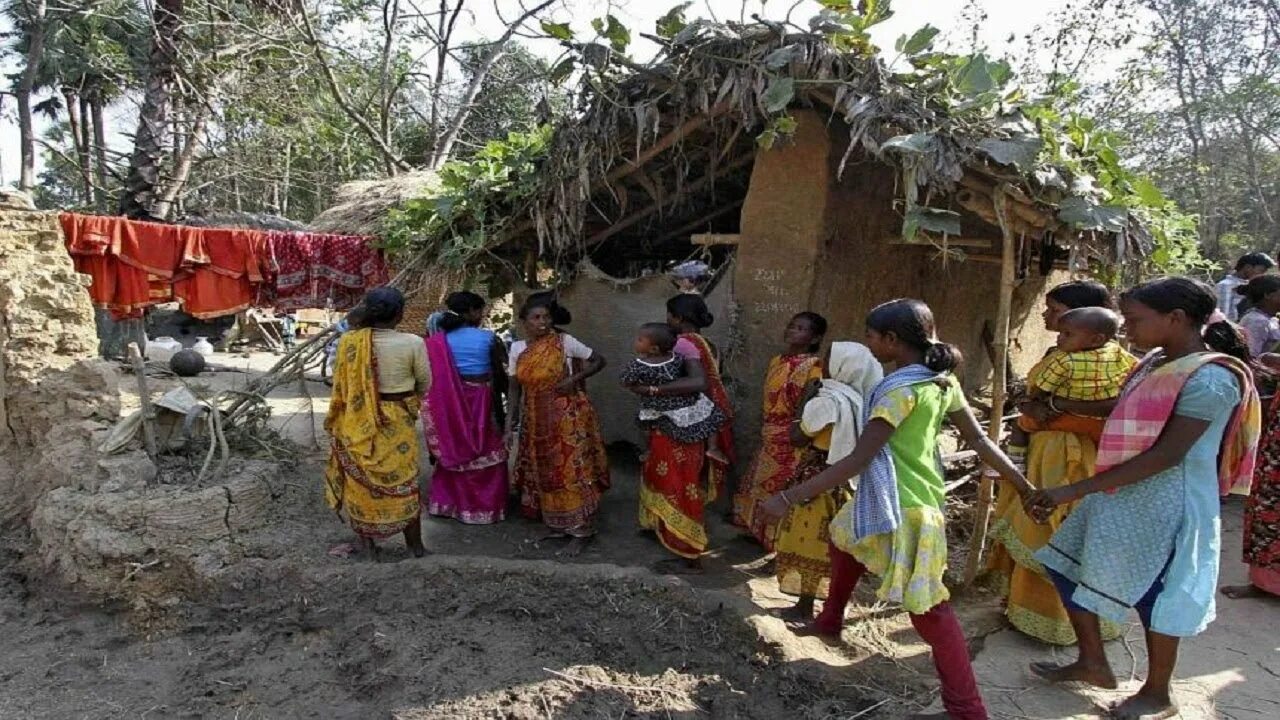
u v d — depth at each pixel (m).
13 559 4.73
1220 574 4.78
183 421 5.13
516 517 5.38
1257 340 5.53
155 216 11.91
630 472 6.32
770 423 4.30
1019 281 4.96
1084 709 3.21
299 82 14.09
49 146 17.44
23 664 3.77
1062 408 3.53
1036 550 3.61
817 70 4.10
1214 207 19.11
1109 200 4.15
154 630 4.04
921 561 2.87
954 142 3.73
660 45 4.45
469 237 5.76
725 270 5.27
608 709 3.12
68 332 5.28
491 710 3.09
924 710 3.16
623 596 3.85
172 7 11.83
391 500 4.25
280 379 5.81
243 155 16.50
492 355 5.21
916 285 5.95
